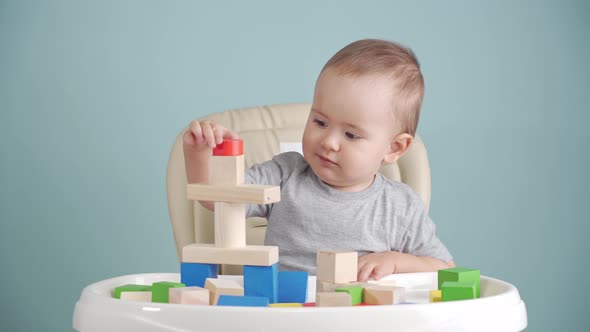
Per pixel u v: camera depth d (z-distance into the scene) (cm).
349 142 112
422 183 145
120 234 223
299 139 150
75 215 222
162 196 222
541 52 225
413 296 93
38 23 220
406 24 221
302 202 119
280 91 220
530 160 226
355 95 110
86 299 74
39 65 220
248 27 220
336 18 220
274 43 220
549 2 225
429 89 222
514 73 224
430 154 222
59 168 221
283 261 118
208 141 96
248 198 81
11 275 223
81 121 221
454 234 224
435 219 223
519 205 226
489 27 223
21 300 223
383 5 221
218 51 220
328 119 112
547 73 225
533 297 228
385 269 106
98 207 222
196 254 83
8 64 220
